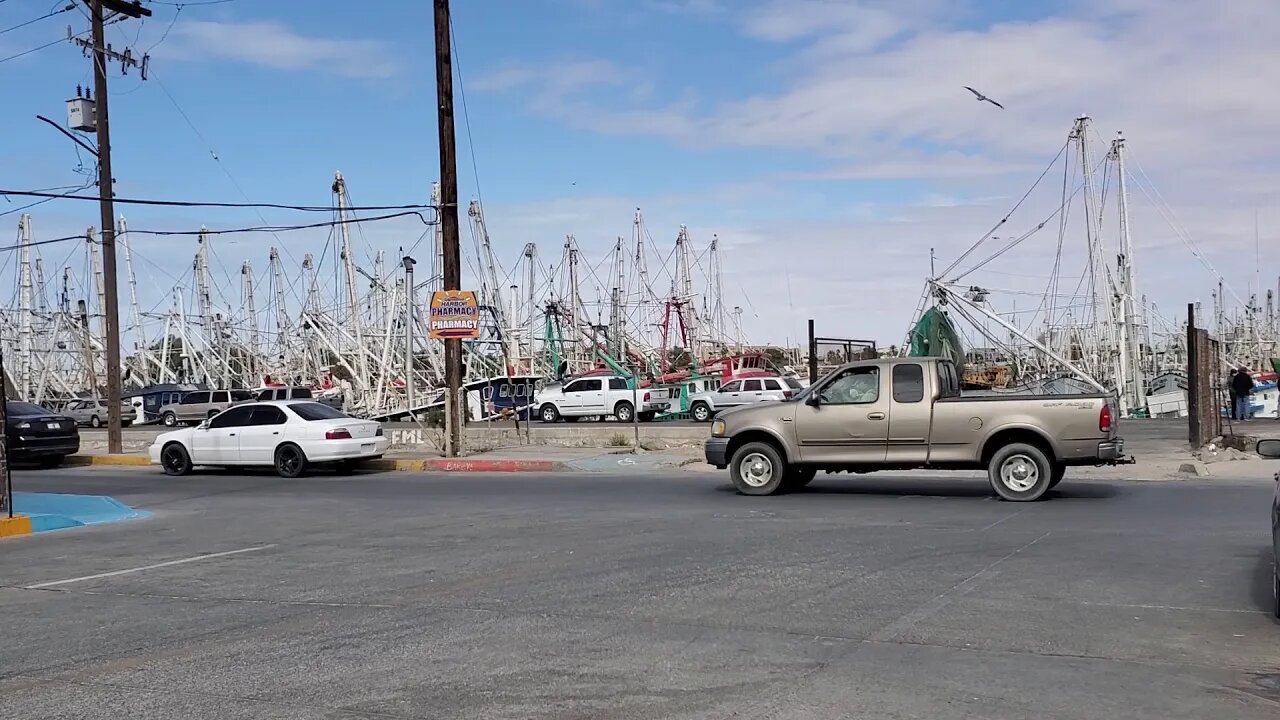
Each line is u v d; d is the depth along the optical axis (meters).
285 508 15.93
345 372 65.44
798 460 15.35
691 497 15.70
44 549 12.23
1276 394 38.53
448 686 6.11
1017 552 10.12
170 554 11.62
